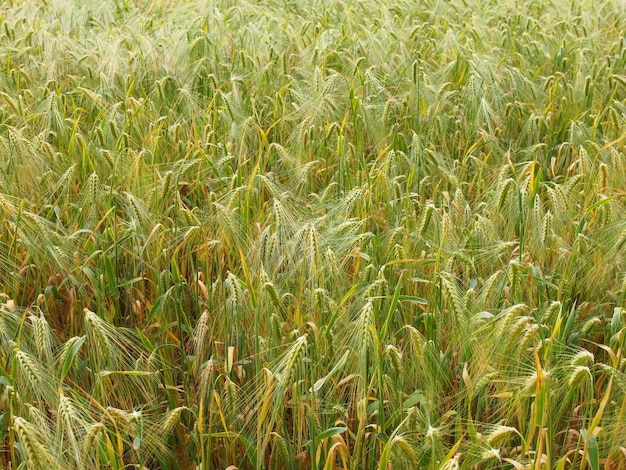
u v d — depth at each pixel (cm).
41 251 339
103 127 442
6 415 256
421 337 262
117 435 222
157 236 337
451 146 507
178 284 316
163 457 266
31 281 352
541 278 314
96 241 360
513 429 221
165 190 364
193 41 610
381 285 290
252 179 345
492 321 257
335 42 679
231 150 461
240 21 732
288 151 460
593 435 223
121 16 788
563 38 694
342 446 243
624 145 467
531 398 261
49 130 458
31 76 595
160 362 287
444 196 386
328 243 316
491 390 280
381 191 391
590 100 549
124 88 557
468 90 533
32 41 646
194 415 269
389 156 404
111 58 574
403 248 318
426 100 538
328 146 468
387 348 249
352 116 523
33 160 402
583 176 397
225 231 338
